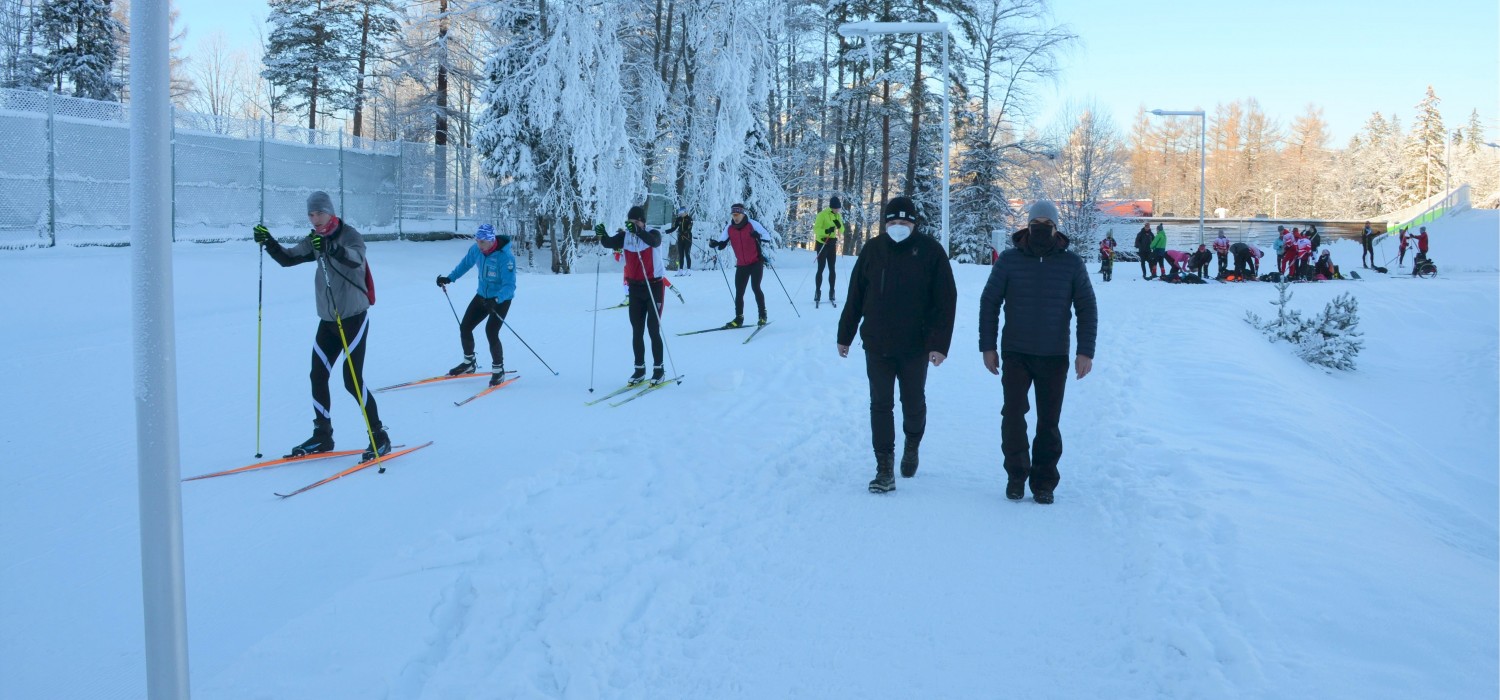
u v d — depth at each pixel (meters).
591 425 7.70
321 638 3.82
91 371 9.70
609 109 24.91
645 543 4.92
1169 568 4.43
